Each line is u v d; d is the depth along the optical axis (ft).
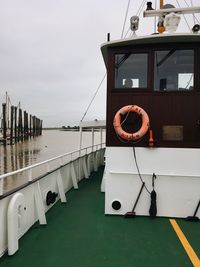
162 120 17.20
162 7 19.45
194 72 16.98
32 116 340.18
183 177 17.03
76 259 12.37
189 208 17.03
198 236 14.71
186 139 17.03
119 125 17.26
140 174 17.35
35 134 367.25
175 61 17.25
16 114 234.79
